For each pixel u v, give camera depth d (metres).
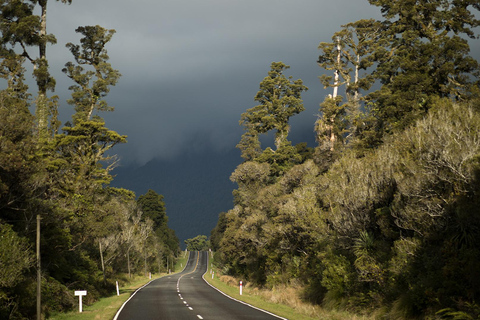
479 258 21.39
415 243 25.83
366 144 50.12
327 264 35.97
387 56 71.75
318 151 67.38
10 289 26.36
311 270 46.28
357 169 36.97
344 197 34.97
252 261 78.25
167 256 175.88
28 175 31.28
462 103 35.78
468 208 22.03
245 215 93.38
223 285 76.75
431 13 53.19
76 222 48.41
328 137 70.69
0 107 31.64
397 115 47.72
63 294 37.84
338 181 40.81
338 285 33.25
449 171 24.88
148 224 120.88
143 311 33.78
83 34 71.94
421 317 22.77
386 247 30.33
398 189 29.09
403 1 54.06
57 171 50.06
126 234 82.06
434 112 33.50
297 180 68.38
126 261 110.94
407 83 46.41
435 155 25.28
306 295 41.62
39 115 55.97
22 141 31.25
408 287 25.81
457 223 23.70
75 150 63.03
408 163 29.41
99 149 66.44
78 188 54.34
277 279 58.44
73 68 71.12
